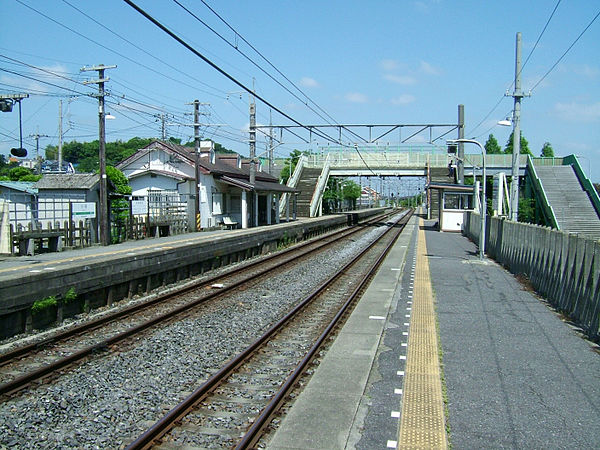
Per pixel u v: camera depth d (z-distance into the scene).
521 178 41.97
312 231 34.84
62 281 11.47
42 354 8.83
